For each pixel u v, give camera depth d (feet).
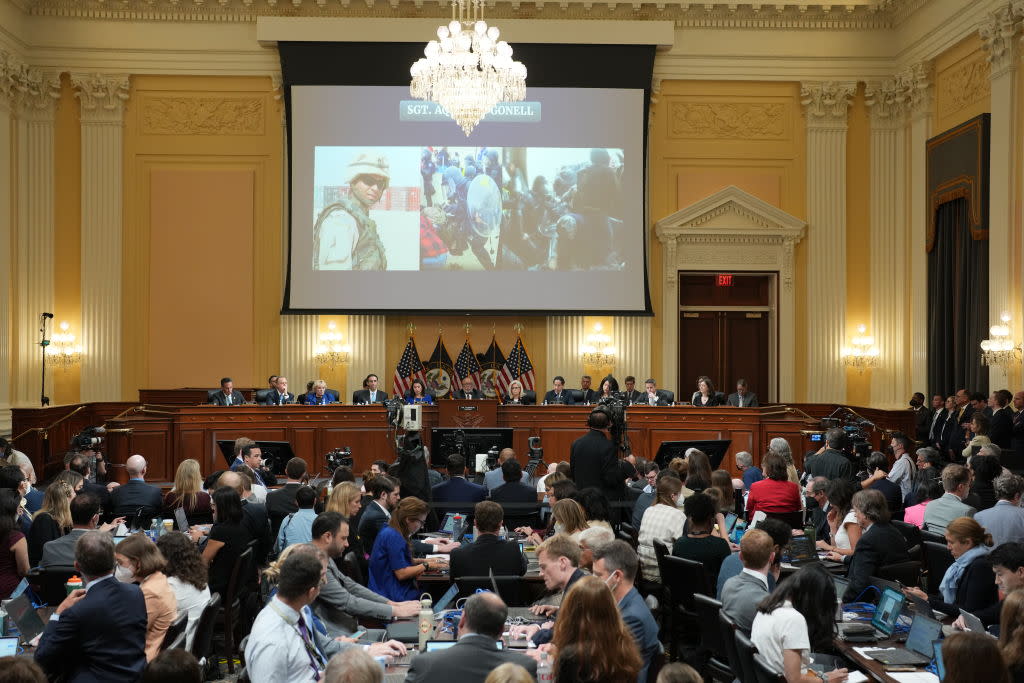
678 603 23.48
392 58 61.16
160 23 61.16
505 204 61.72
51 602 22.53
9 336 58.90
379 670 12.76
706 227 62.39
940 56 57.77
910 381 61.36
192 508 30.91
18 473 27.48
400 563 22.85
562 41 61.21
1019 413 43.01
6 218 57.88
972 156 53.26
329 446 51.93
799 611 17.07
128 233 61.62
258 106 62.13
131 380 61.57
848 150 63.00
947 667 12.50
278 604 15.56
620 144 61.87
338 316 62.13
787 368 62.69
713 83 63.05
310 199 61.21
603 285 61.82
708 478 30.50
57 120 61.05
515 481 30.91
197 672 12.74
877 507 22.08
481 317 63.00
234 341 62.08
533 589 24.18
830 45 62.49
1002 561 16.94
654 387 55.26
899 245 61.82
